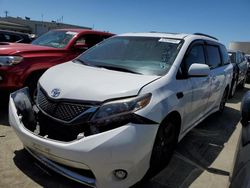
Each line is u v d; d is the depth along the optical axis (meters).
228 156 4.28
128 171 2.71
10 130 4.41
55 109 2.92
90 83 2.98
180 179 3.45
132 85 2.95
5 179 3.09
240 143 2.19
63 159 2.74
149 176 3.15
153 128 2.84
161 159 3.29
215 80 5.01
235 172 1.85
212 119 6.28
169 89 3.25
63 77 3.23
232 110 7.43
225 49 6.36
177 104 3.31
